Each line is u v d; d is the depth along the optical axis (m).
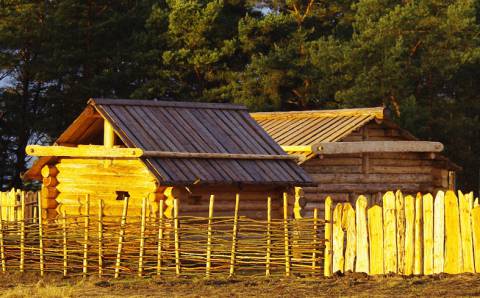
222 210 45.22
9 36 88.75
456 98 89.81
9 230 41.16
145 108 46.50
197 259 38.34
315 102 94.81
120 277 38.81
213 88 93.19
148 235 38.72
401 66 83.56
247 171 44.78
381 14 89.25
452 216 37.00
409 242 37.03
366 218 37.28
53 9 93.75
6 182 94.19
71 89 91.19
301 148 54.22
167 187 43.16
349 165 57.16
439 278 36.66
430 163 61.25
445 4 88.75
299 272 37.88
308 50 92.62
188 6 91.56
